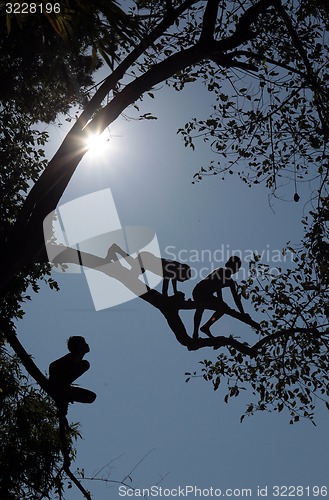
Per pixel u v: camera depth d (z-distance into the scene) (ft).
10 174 43.14
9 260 27.68
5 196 42.06
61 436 36.37
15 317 43.21
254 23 38.45
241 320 34.50
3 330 34.30
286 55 38.24
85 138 28.89
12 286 41.34
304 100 37.42
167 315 32.65
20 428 42.80
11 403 44.16
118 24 20.68
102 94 29.68
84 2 20.49
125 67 29.91
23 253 27.73
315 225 37.01
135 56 29.96
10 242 27.78
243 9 37.27
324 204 37.11
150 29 36.73
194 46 30.78
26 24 34.60
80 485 38.17
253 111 38.70
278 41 38.55
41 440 43.01
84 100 40.34
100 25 21.42
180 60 30.50
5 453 41.88
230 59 32.19
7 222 38.81
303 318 37.63
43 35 22.27
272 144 37.29
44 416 43.88
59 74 37.68
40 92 41.68
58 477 39.37
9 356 44.78
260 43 38.93
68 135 28.81
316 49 37.63
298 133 37.01
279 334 35.47
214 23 30.83
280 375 39.55
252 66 32.32
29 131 44.34
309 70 33.58
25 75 38.88
